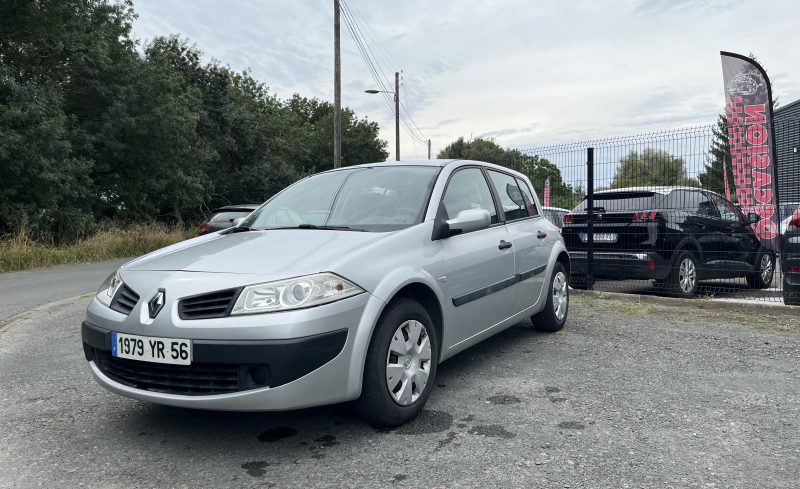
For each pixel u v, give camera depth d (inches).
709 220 317.4
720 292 334.0
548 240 219.3
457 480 106.3
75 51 783.1
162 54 928.3
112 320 123.6
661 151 312.5
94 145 837.8
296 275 117.0
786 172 315.6
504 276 181.2
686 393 154.3
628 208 313.6
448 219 158.9
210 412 144.4
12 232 623.8
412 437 126.6
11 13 723.4
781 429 129.2
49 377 175.3
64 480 108.7
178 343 113.2
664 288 308.0
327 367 115.1
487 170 197.0
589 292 322.3
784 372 173.6
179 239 772.6
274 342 109.8
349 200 164.6
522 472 109.1
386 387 127.3
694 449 118.9
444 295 147.9
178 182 940.6
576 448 119.8
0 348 212.4
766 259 348.2
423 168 173.9
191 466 114.1
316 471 111.0
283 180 1278.3
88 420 139.7
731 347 205.0
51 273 483.2
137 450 122.0
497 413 140.8
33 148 649.0
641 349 202.7
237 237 150.5
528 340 216.8
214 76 1179.9
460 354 196.5
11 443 126.4
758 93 289.0
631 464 112.1
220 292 115.6
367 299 123.4
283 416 140.7
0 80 647.8
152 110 859.4
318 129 1845.5
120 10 896.3
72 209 732.0
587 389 158.6
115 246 655.1
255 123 1262.3
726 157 298.2
